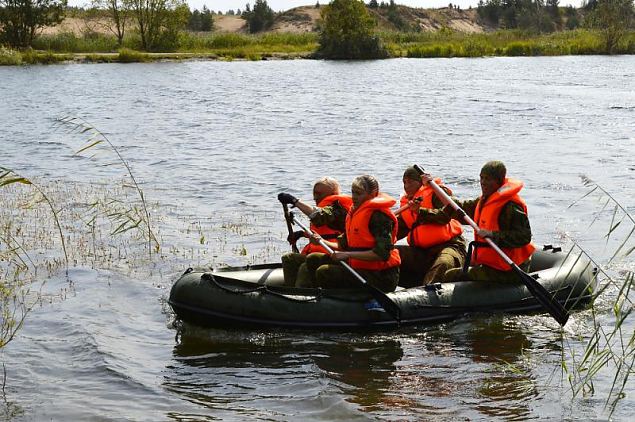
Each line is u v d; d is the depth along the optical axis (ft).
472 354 19.22
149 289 24.18
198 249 28.60
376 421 15.76
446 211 23.16
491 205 21.52
